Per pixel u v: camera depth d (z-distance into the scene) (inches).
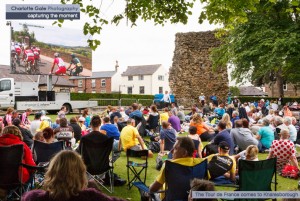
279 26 1040.2
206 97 1277.1
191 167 193.8
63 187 104.7
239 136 386.9
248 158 253.8
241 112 700.7
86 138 250.1
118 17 272.1
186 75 1298.0
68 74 1368.1
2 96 1031.0
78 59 1398.9
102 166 255.8
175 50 1348.4
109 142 255.0
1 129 294.8
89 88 2965.1
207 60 1282.0
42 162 265.4
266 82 1768.0
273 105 982.4
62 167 107.0
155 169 354.9
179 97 1296.8
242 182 209.0
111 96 1628.9
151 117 587.5
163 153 366.9
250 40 1068.5
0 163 218.4
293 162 314.2
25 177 232.2
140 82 3002.0
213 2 275.1
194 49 1295.5
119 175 326.3
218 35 425.7
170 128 376.5
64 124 343.3
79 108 1160.2
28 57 1240.2
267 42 987.9
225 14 278.7
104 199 108.5
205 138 506.3
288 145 313.0
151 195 202.4
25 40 1234.0
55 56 1323.8
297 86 1776.6
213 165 241.0
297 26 1015.6
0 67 2170.3
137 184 227.9
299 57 957.8
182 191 192.4
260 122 588.4
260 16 1069.8
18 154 221.5
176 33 1333.7
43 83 2126.0
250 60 1073.5
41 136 295.4
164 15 288.4
